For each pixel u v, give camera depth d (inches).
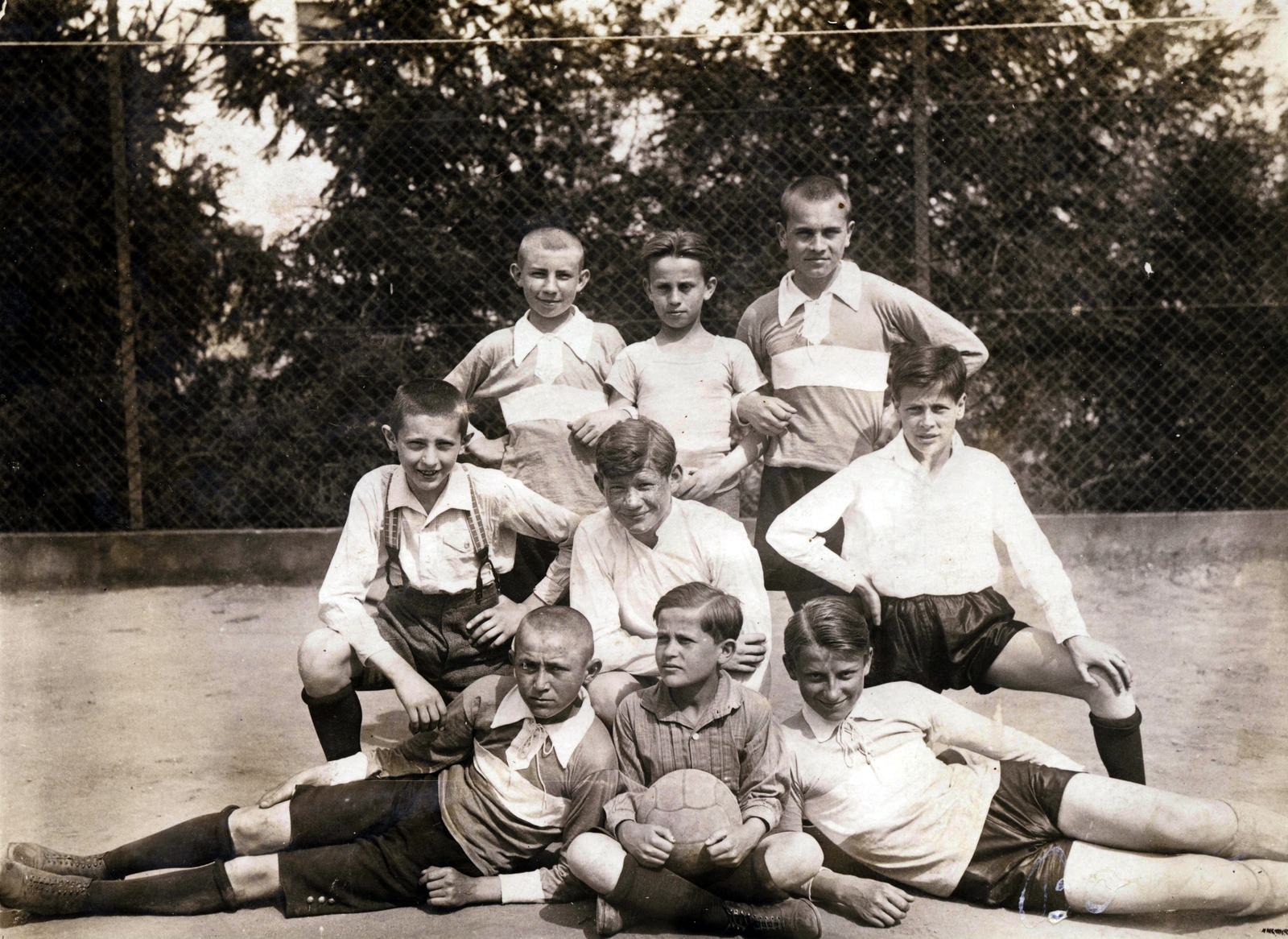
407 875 120.8
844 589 143.8
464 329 188.7
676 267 150.6
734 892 116.3
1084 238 180.5
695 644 119.8
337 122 186.1
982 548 143.7
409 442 140.7
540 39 177.8
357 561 142.8
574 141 182.5
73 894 120.1
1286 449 180.9
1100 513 179.3
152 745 147.3
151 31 189.3
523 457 154.4
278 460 193.5
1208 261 180.1
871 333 155.4
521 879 121.2
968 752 131.6
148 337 192.4
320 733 141.2
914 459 145.3
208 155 188.2
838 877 120.3
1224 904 117.4
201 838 122.8
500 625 141.3
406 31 187.9
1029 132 179.2
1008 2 182.1
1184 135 178.7
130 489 195.0
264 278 189.9
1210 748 142.8
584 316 156.8
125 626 179.9
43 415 194.5
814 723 127.3
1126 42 177.8
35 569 193.9
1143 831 119.8
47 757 144.6
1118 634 165.2
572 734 122.4
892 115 179.3
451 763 128.7
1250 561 176.6
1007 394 182.5
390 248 187.5
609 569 137.7
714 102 180.2
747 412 154.3
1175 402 181.2
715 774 121.0
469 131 183.9
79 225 191.2
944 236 181.2
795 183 155.2
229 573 193.9
